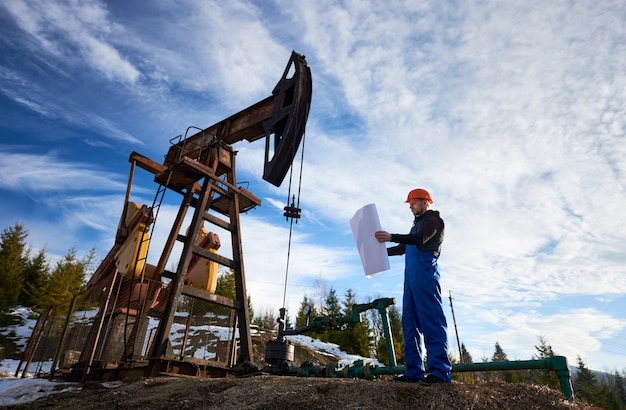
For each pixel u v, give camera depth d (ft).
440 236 10.48
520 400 9.02
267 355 18.80
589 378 169.17
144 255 26.58
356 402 9.01
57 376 25.53
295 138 26.37
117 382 19.36
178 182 29.09
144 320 24.13
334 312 166.50
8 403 16.60
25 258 137.90
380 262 9.55
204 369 21.74
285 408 9.41
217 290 118.11
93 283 32.53
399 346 109.40
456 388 9.17
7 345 95.71
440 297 10.07
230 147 31.76
